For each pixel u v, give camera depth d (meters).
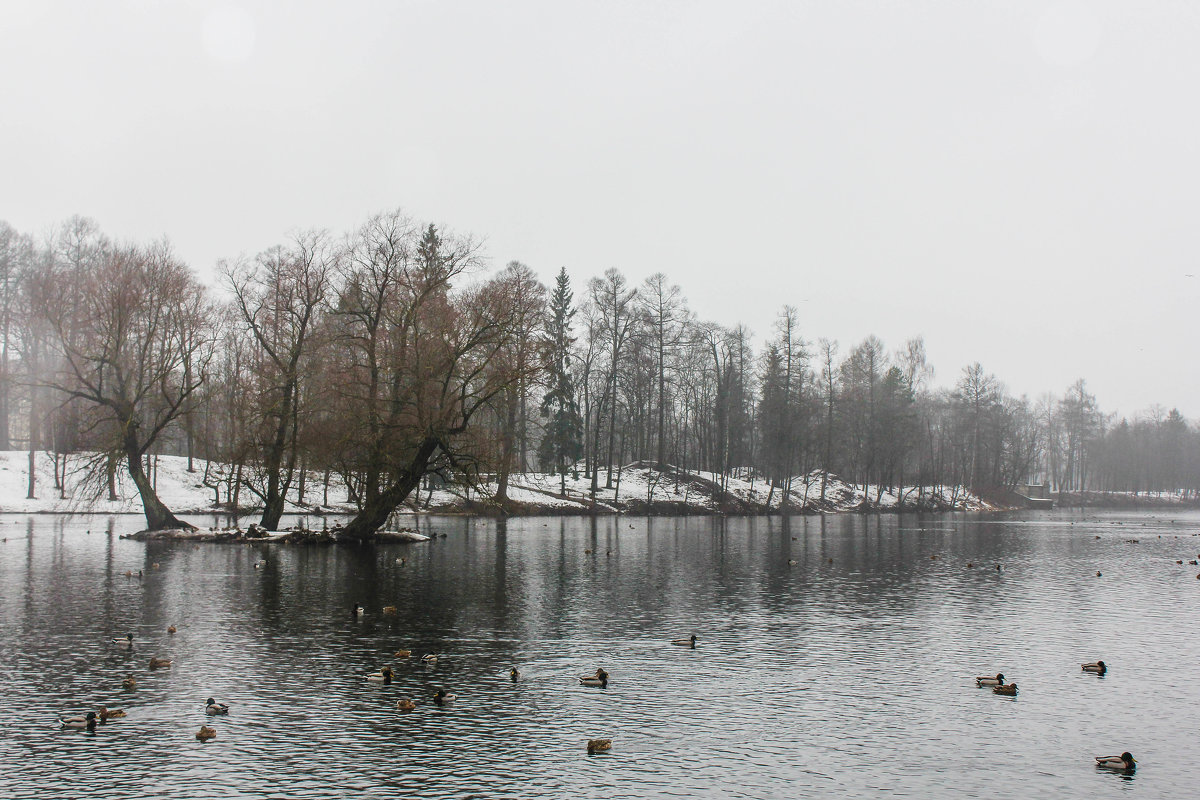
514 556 47.97
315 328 55.78
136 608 30.06
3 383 78.69
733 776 15.49
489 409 57.81
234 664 22.44
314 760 15.90
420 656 23.56
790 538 64.81
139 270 53.50
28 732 17.23
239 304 54.00
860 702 20.00
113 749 16.34
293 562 43.50
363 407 51.84
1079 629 28.64
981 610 32.22
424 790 14.64
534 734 17.47
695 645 25.56
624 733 17.62
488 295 52.47
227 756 16.06
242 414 56.91
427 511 75.25
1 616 28.58
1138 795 14.95
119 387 53.66
